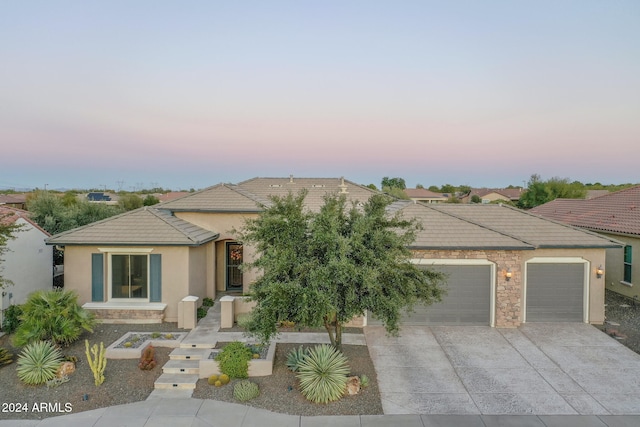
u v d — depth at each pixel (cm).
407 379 1187
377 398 1077
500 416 993
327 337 1482
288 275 1077
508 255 1614
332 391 1049
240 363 1158
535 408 1032
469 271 1641
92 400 1055
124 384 1138
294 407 1027
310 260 1070
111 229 1689
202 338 1405
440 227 1717
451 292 1641
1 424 945
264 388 1111
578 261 1672
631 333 1563
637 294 1989
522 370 1248
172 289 1647
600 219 2408
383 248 1101
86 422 957
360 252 1066
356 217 1177
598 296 1666
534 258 1672
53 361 1164
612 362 1305
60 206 3005
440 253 1622
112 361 1271
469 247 1585
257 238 1121
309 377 1071
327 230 1080
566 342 1469
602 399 1078
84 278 1650
